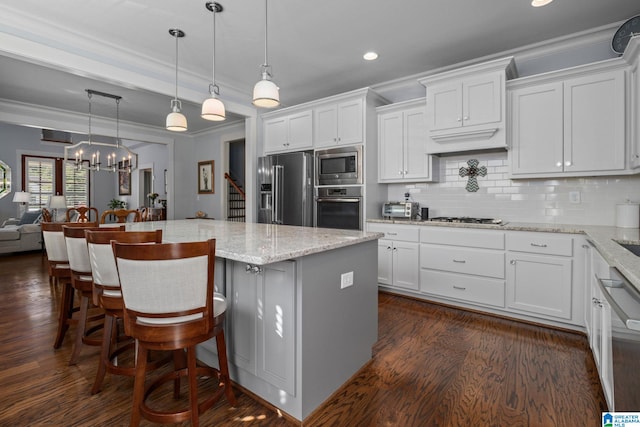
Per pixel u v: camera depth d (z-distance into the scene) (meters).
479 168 3.53
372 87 4.19
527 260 2.78
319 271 1.70
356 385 1.91
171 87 3.65
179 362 1.82
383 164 3.92
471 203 3.58
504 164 3.38
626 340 1.10
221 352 1.69
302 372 1.59
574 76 2.72
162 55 3.31
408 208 3.69
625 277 1.33
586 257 2.42
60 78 3.85
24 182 7.95
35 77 3.82
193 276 1.35
